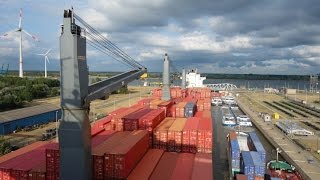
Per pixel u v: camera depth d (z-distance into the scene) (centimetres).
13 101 9112
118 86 2903
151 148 3531
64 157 2034
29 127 6819
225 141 6094
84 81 2064
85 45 2095
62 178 2052
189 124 3950
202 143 3475
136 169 2655
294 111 10225
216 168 4444
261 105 11850
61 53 1992
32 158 2867
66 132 2019
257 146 4216
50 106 8394
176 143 3531
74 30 1984
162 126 3834
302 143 5644
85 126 2055
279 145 5478
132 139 2911
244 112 9975
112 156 2364
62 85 2009
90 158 2136
